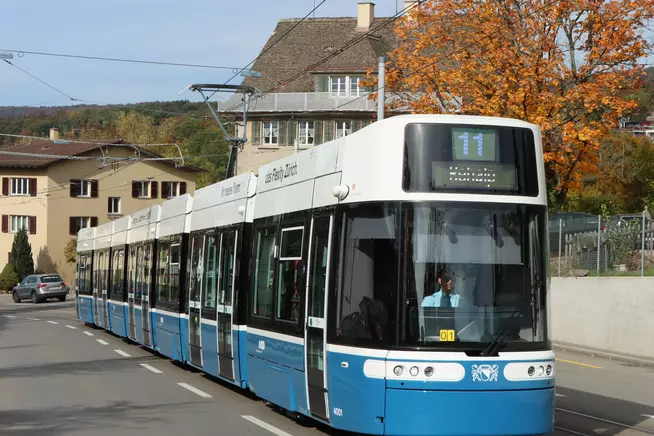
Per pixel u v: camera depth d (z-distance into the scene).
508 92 31.02
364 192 10.73
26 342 28.22
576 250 28.86
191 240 18.91
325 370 11.09
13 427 12.42
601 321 26.25
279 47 68.56
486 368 9.95
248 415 13.47
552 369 10.26
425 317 10.08
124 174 83.06
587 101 30.69
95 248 34.72
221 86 32.06
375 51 65.69
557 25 31.91
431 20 33.62
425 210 10.29
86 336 30.81
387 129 10.60
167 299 20.75
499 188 10.45
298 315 12.13
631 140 52.41
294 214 12.74
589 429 12.88
